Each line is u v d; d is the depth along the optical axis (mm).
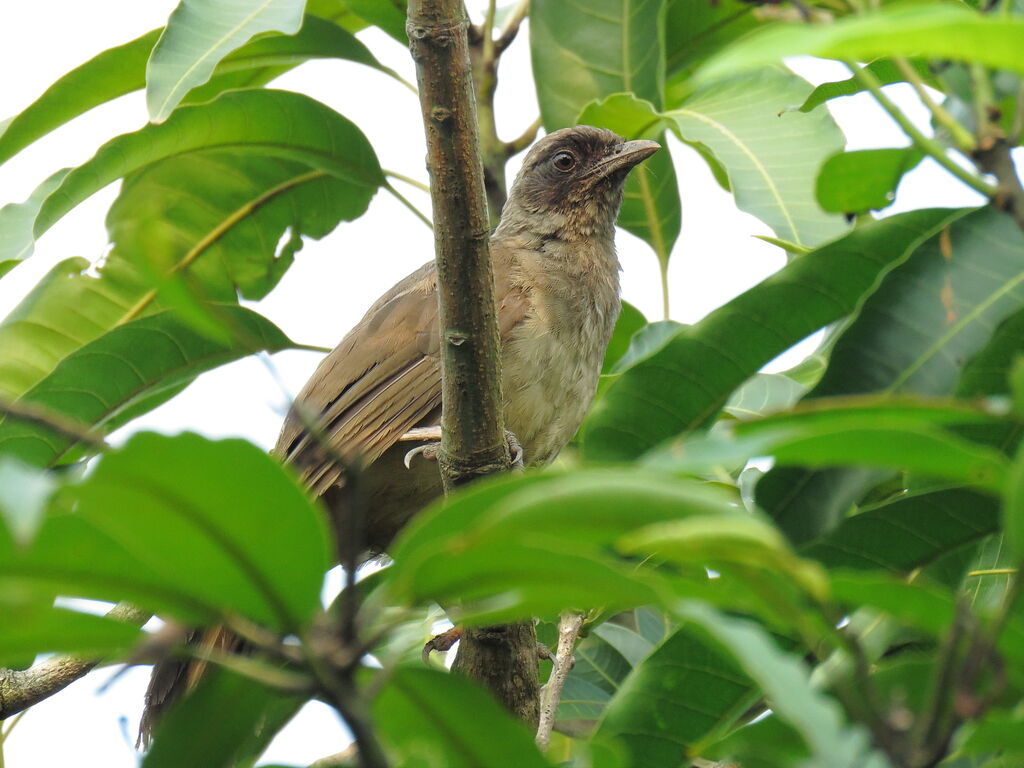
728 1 10508
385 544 10477
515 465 7293
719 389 6977
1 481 2918
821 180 5941
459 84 6184
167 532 3561
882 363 6375
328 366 10406
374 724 3797
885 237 6688
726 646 3338
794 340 6871
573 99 10719
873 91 4535
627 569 3428
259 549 3623
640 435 7062
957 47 3359
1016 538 3527
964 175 4402
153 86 8672
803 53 3311
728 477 8273
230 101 9609
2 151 9867
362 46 10492
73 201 9312
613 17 10547
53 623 3732
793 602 3834
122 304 10688
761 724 4777
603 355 10656
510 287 10148
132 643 3850
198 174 10688
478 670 7461
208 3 9102
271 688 3832
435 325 10094
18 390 10594
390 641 8023
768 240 8742
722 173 10938
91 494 3389
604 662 9508
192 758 4805
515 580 3576
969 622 3695
